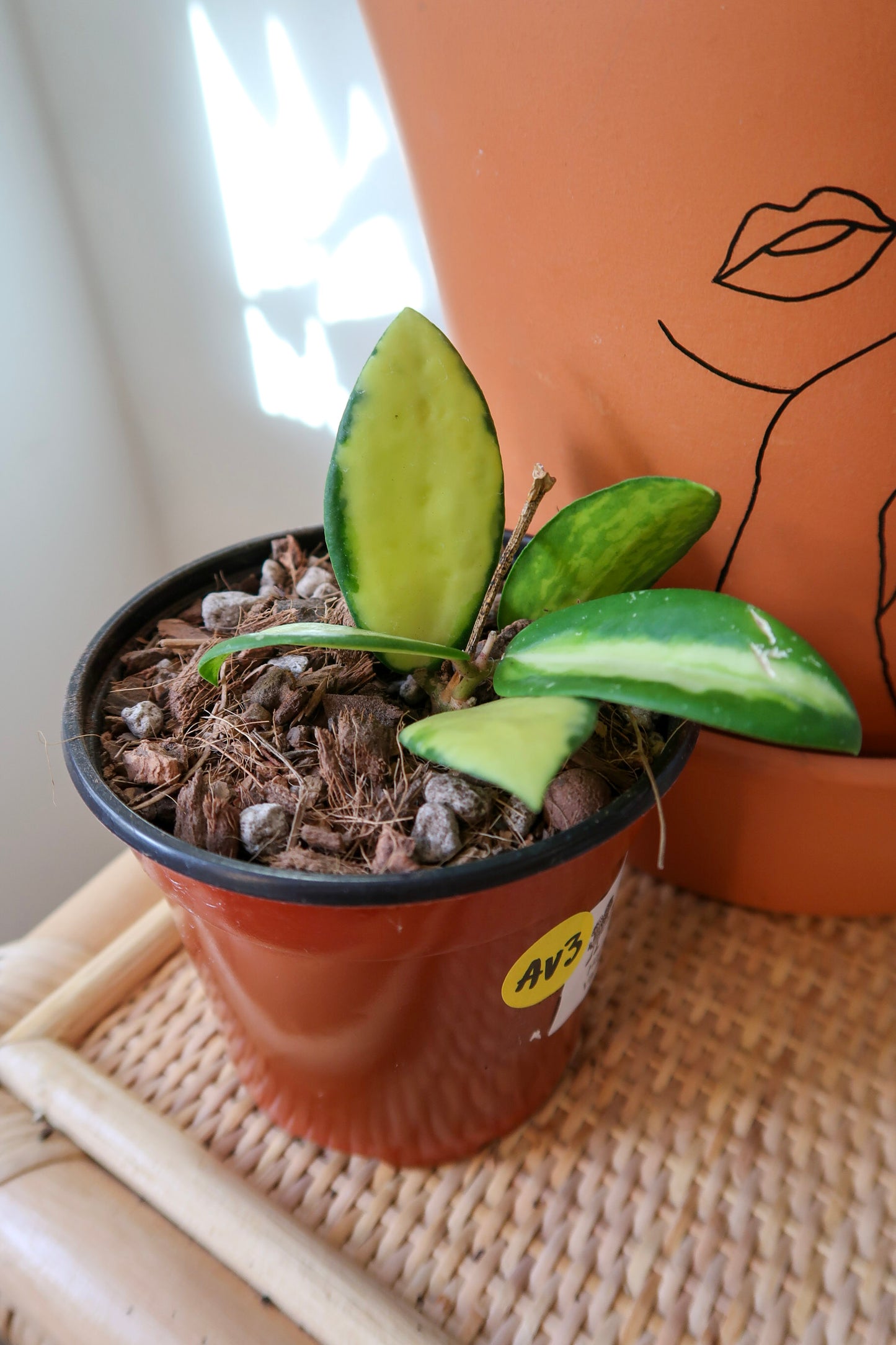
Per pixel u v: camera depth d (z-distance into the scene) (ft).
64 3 1.20
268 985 0.73
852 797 0.89
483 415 0.74
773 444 0.76
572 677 0.65
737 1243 0.79
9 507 1.34
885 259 0.66
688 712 0.59
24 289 1.31
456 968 0.70
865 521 0.78
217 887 0.63
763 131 0.64
